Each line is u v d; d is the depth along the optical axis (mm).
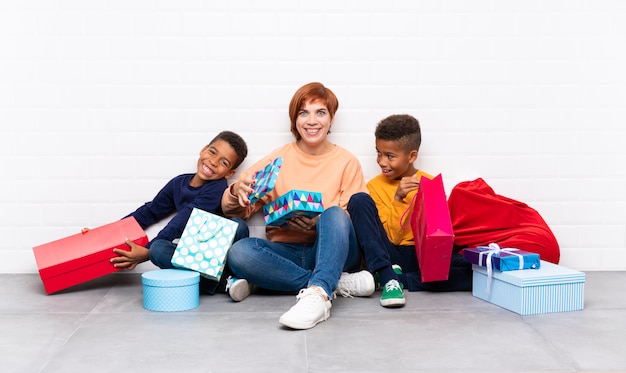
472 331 2061
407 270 2678
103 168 2883
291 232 2670
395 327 2104
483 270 2459
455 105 2912
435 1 2881
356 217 2467
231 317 2232
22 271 2912
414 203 2537
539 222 2750
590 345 1927
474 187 2787
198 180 2791
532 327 2104
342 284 2486
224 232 2484
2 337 2018
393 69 2891
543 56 2922
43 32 2840
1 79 2848
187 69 2861
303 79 2879
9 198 2883
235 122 2881
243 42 2859
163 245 2537
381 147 2709
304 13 2859
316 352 1862
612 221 2967
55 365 1775
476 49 2904
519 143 2939
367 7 2869
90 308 2365
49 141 2869
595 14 2924
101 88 2859
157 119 2871
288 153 2773
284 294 2582
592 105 2945
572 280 2299
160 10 2842
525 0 2900
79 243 2604
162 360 1805
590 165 2953
